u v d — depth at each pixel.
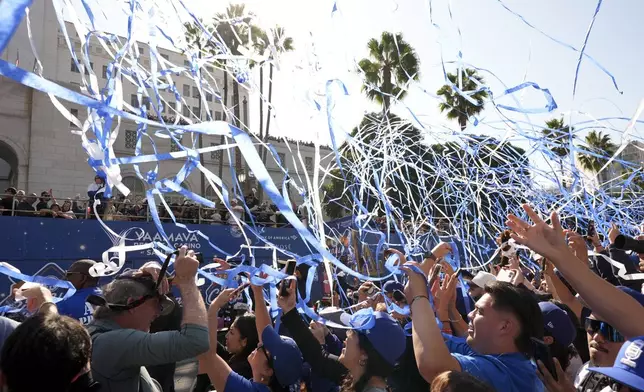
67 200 11.13
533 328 1.90
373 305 3.42
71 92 0.98
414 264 1.92
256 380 2.59
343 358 2.19
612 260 2.87
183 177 1.80
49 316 1.47
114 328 2.02
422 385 2.29
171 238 11.37
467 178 4.64
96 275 2.03
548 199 4.27
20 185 18.52
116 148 14.84
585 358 2.94
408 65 16.83
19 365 1.31
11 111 18.48
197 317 1.90
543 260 3.09
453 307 2.66
